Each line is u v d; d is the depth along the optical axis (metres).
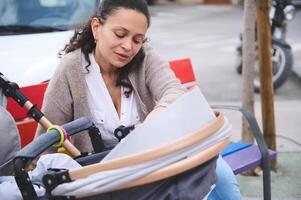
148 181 1.76
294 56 9.88
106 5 2.46
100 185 1.74
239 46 8.56
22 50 3.86
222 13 18.75
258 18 4.30
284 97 7.27
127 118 2.67
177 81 2.67
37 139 1.98
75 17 4.58
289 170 4.52
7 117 2.19
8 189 1.93
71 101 2.62
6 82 2.49
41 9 4.63
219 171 2.77
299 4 17.31
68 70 2.60
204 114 1.98
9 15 4.57
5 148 2.15
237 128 5.74
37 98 3.25
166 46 11.69
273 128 4.43
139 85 2.70
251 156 3.44
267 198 3.39
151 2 21.69
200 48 11.41
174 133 1.88
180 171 1.79
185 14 18.55
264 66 4.35
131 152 1.86
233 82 8.24
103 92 2.64
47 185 1.79
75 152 2.41
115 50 2.44
